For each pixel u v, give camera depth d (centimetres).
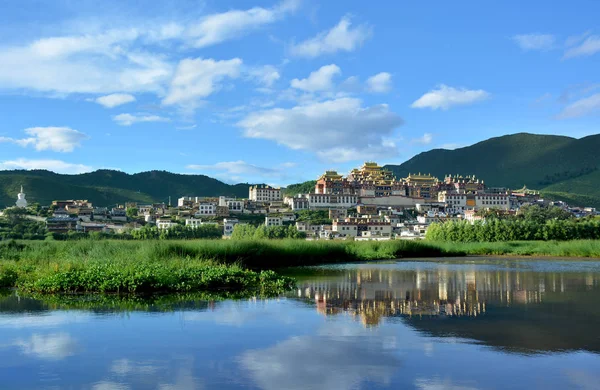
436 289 3553
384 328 2112
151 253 4391
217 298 2992
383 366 1570
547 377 1466
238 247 5375
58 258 4412
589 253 9625
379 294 3238
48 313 2441
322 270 5478
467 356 1673
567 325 2183
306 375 1479
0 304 2714
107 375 1487
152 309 2566
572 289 3581
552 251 9944
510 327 2138
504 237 13412
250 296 3100
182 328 2105
